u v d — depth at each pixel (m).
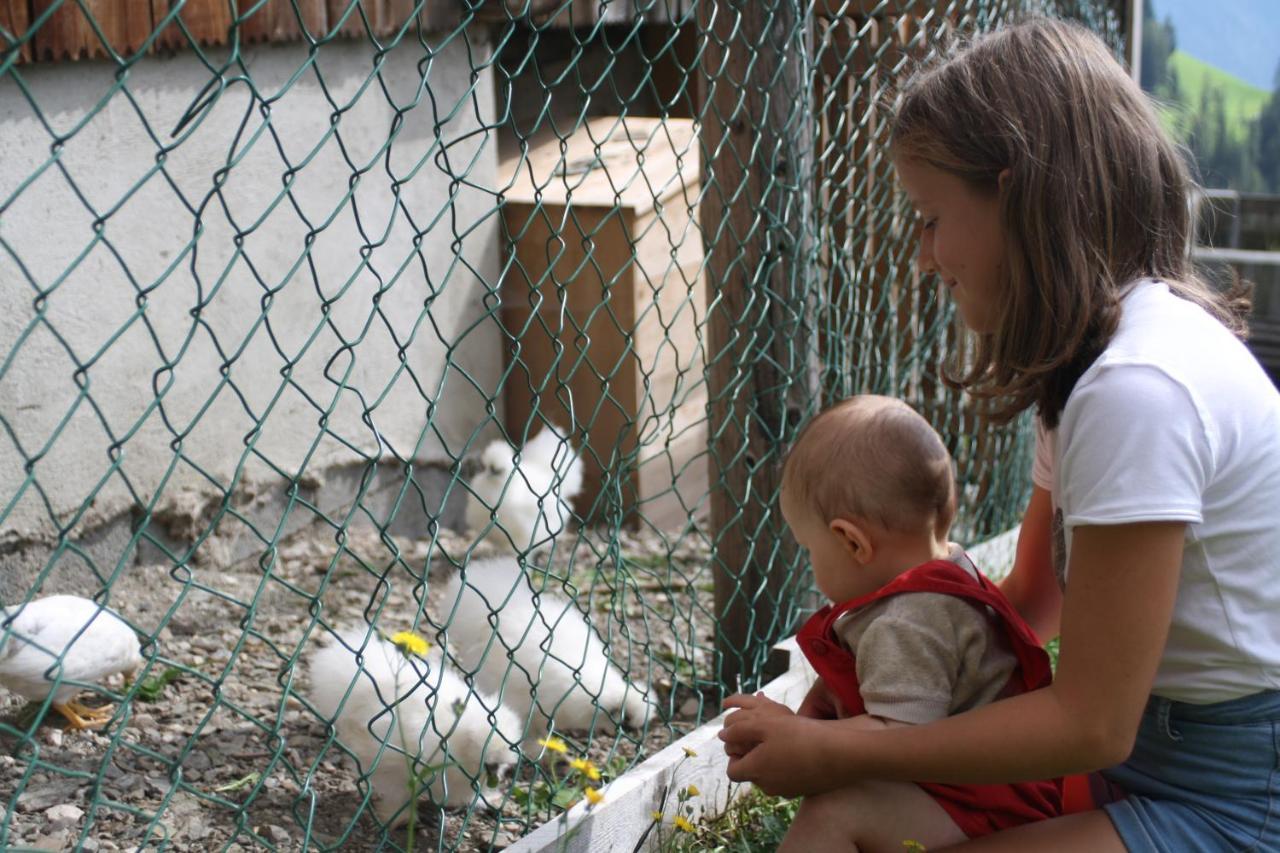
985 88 1.85
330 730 2.13
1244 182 7.23
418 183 4.84
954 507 2.20
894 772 1.90
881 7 3.32
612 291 5.13
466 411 5.28
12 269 3.53
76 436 3.81
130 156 3.79
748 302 3.10
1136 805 1.90
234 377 4.27
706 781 2.75
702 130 2.96
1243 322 2.05
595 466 5.40
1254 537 1.79
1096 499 1.74
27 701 3.14
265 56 4.14
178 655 3.55
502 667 3.24
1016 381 1.90
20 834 2.48
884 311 4.33
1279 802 1.84
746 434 3.08
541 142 5.64
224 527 4.33
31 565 3.75
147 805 2.67
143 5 3.65
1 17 3.23
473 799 2.43
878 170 4.04
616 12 5.49
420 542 4.99
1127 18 5.72
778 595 3.31
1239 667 1.83
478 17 4.87
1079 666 1.77
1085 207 1.83
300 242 4.40
